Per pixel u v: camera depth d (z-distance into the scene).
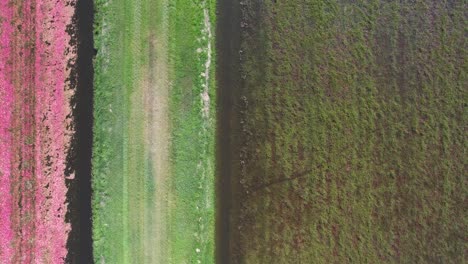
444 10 13.41
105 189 13.90
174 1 13.67
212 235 13.70
